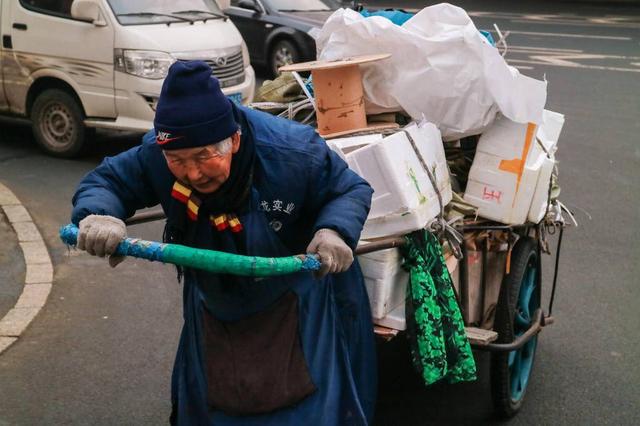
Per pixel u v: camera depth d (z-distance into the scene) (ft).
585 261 19.26
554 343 15.19
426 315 9.50
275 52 40.14
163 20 26.21
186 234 7.66
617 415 12.78
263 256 7.70
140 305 15.88
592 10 78.02
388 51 11.54
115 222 6.86
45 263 17.46
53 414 12.14
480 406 12.94
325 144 7.89
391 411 12.68
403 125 12.10
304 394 7.82
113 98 25.38
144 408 12.45
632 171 26.86
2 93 27.35
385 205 9.42
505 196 11.08
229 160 7.07
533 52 51.49
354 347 8.81
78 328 14.83
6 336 14.33
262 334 7.88
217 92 6.88
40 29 26.02
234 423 7.89
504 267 12.10
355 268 8.91
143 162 7.70
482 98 11.00
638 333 15.66
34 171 25.07
